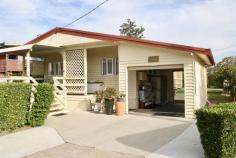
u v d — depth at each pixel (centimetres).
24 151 752
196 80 1335
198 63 1470
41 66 1922
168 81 2128
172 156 689
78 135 932
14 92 991
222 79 2842
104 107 1440
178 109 1644
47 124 1120
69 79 1673
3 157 705
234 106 688
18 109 1013
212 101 2359
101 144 816
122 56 1445
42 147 790
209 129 618
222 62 3919
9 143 830
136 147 776
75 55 1662
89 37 1528
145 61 1373
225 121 596
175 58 1291
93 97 1593
